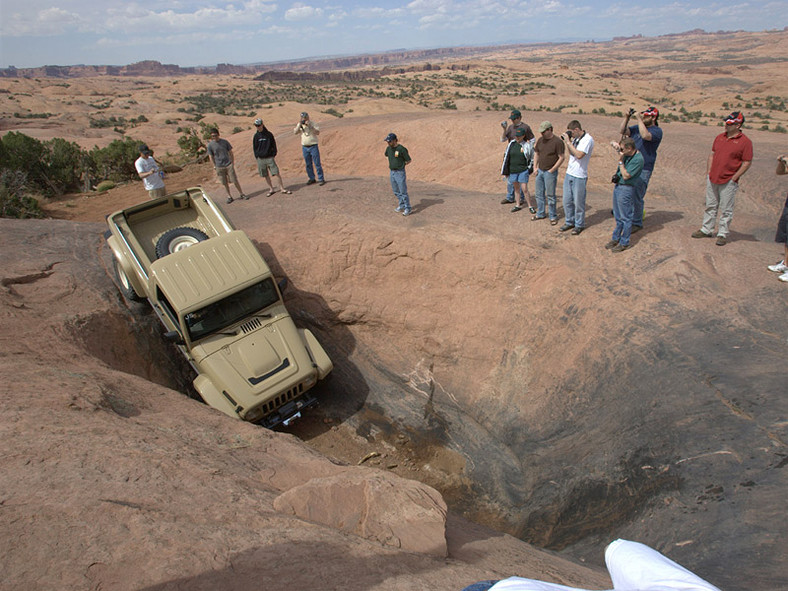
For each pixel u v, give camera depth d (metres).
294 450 5.36
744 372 5.60
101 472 3.75
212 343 7.46
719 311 6.62
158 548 2.88
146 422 5.12
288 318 8.02
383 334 9.88
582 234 8.76
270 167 12.90
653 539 4.42
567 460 6.33
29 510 3.14
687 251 7.78
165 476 3.87
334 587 2.67
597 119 19.22
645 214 9.40
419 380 9.08
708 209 7.87
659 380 6.17
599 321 7.38
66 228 11.79
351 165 19.81
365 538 3.38
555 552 4.80
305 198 12.66
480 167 15.89
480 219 10.06
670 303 7.02
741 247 7.70
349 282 10.12
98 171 27.89
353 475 4.27
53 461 3.81
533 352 8.03
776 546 3.60
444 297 9.32
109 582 2.60
